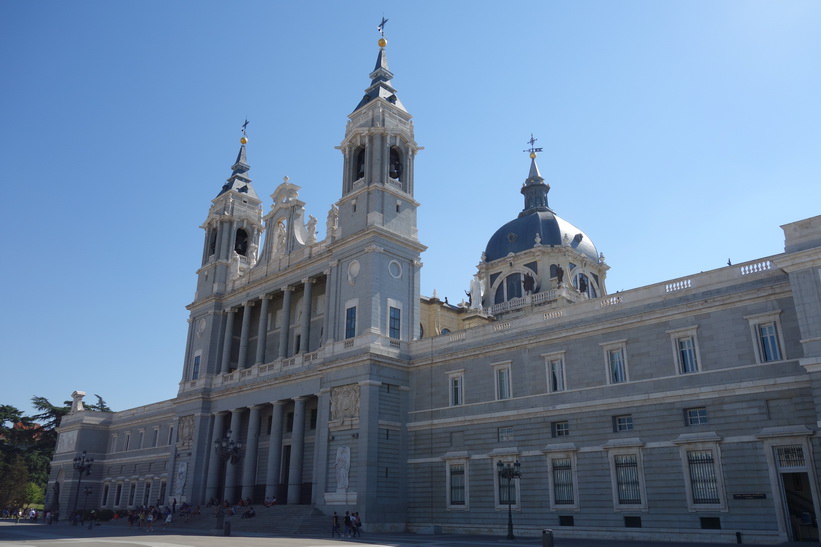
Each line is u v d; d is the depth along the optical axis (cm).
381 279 6106
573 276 9950
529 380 5091
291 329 7375
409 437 5850
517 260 10175
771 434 3791
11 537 4725
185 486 7412
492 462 5153
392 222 6375
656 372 4391
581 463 4616
